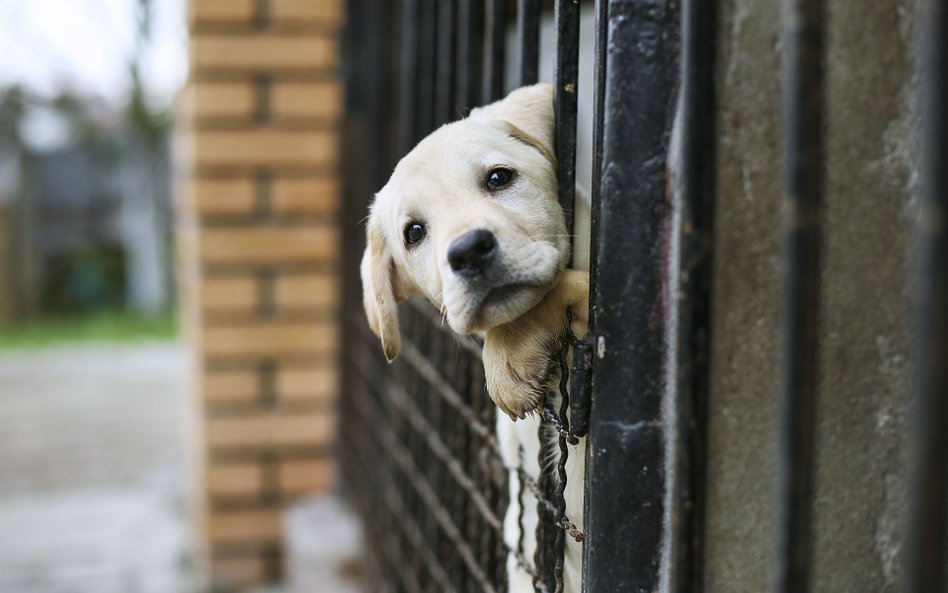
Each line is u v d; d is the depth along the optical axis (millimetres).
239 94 4316
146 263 20266
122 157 20406
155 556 5273
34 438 8398
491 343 1673
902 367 1368
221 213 4406
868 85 1320
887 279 1346
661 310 1362
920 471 850
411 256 1948
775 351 1326
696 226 1252
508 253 1601
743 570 1352
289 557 4379
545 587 1683
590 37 3602
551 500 1818
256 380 4547
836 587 1387
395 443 3414
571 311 1595
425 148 1921
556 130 1729
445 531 2633
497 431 2092
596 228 1419
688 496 1292
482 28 2506
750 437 1332
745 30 1269
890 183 1338
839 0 1302
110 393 10688
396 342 2143
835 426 1350
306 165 4410
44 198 21609
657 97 1336
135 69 7723
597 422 1426
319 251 4484
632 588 1406
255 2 4266
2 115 16031
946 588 989
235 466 4590
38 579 4984
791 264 1004
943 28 834
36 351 14523
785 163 1018
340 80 4422
